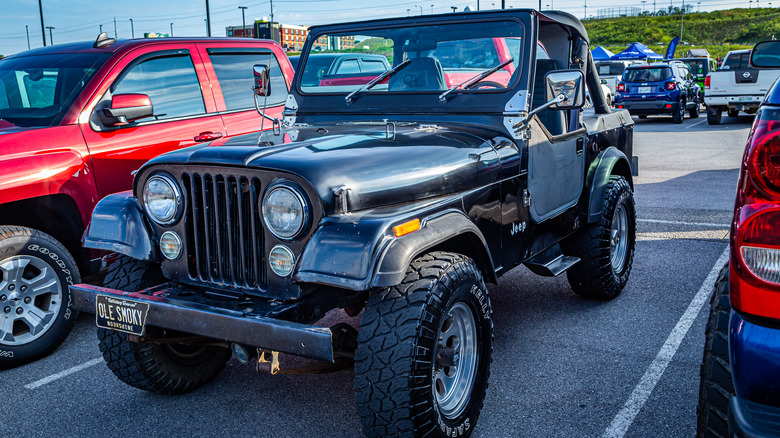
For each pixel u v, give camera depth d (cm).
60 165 423
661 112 1853
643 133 1599
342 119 378
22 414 324
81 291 290
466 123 345
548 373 349
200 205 276
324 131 330
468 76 348
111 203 304
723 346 194
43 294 400
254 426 307
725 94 1683
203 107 529
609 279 441
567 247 439
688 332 399
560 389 331
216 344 304
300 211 248
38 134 425
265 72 352
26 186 403
